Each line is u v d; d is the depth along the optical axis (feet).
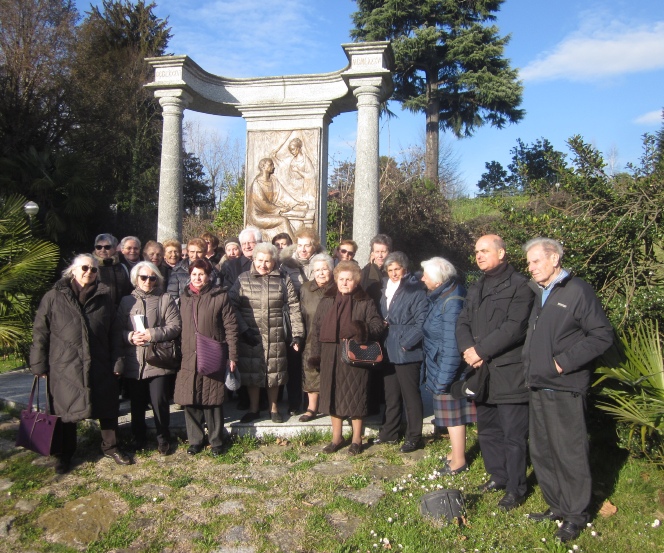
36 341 14.08
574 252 16.80
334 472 14.28
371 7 72.90
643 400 12.57
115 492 13.20
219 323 15.42
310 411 17.39
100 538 11.23
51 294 14.23
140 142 74.54
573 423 11.13
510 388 12.18
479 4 69.46
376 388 17.04
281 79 29.84
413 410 15.49
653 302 15.25
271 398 17.06
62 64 65.51
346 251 17.94
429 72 72.59
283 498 12.81
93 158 64.49
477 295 12.67
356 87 26.61
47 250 19.98
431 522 11.43
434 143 73.77
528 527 11.37
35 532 11.53
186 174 87.66
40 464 14.96
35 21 64.54
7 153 56.18
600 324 10.86
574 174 18.34
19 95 62.28
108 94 70.13
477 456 15.05
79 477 14.11
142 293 15.39
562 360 10.93
